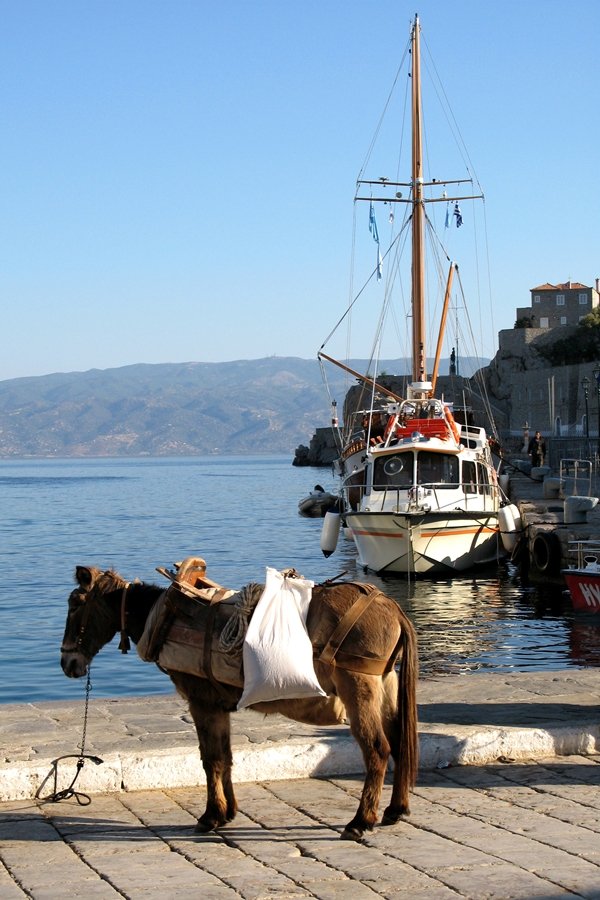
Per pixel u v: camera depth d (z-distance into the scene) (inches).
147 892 243.8
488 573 1320.1
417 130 1792.6
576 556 1136.8
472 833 279.9
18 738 362.3
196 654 293.1
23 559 1684.3
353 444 1508.4
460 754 347.3
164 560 1635.1
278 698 280.1
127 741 355.3
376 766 277.9
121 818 301.7
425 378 1758.1
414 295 1791.3
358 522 1305.4
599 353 5088.6
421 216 1795.0
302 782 335.6
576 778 331.0
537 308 5762.8
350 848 271.7
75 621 320.8
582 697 414.3
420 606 1069.1
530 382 5000.0
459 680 450.9
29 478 7298.2
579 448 2477.9
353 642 280.5
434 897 236.7
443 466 1305.4
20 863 265.7
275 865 261.1
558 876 246.4
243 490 4416.8
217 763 293.3
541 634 883.4
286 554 1684.3
